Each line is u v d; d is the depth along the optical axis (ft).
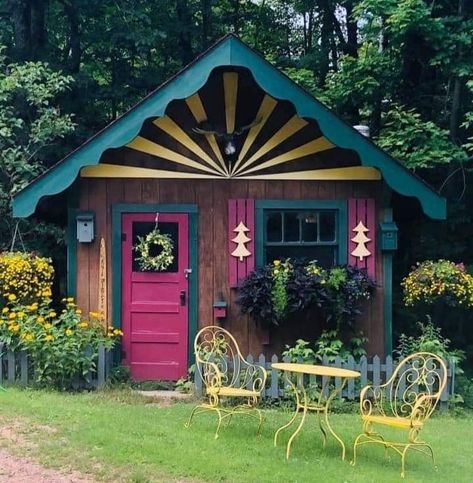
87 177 28.12
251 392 20.61
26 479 15.93
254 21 60.29
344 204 28.48
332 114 26.50
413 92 42.75
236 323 28.12
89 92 48.08
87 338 26.03
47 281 27.63
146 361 28.04
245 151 28.40
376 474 17.52
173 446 18.63
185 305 28.17
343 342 27.91
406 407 24.52
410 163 37.22
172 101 26.68
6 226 36.81
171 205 28.27
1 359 26.13
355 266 28.14
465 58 38.60
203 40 54.95
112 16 46.55
